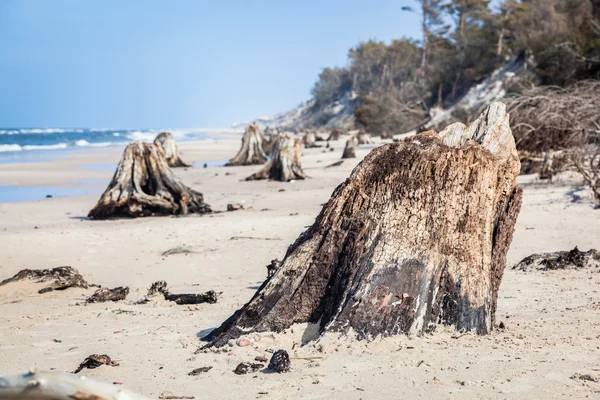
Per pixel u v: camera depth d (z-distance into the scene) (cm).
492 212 622
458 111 5416
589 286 823
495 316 623
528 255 1094
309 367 502
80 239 1494
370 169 621
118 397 247
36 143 9119
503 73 7438
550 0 5672
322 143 6644
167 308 812
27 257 1288
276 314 588
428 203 605
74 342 635
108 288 966
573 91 2809
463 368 478
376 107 7975
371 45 14150
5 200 2484
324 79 16738
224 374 496
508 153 637
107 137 11862
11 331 693
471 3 10688
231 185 2898
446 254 597
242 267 1138
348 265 589
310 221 1684
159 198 1995
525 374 459
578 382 441
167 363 537
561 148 2539
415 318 568
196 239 1466
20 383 243
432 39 11169
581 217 1473
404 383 451
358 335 553
